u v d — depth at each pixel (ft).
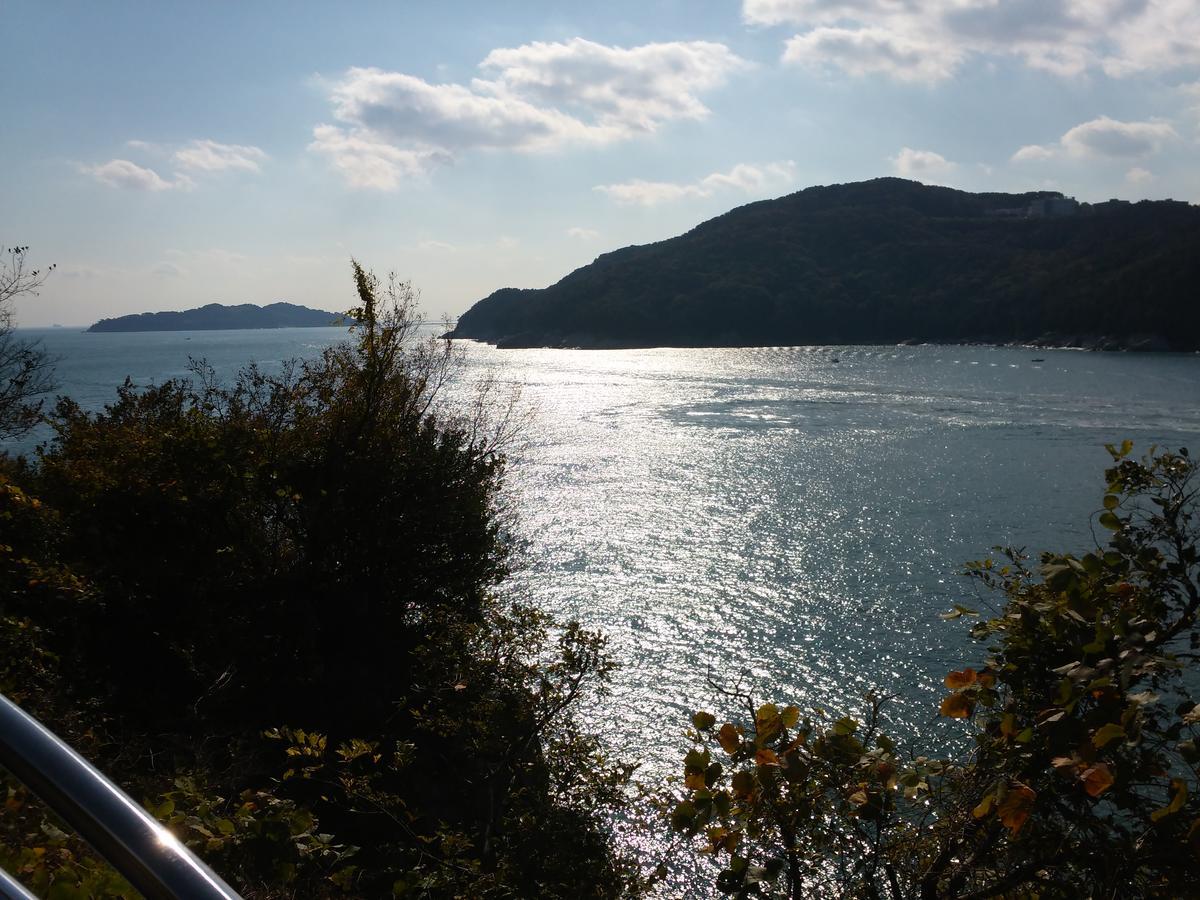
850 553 125.39
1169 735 12.81
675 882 49.03
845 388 325.21
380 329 51.78
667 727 76.43
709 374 392.47
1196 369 367.04
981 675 14.28
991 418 243.60
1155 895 12.63
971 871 14.05
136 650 42.19
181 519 46.57
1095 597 14.10
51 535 39.93
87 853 12.57
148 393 55.01
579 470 181.88
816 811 14.40
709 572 118.11
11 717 4.92
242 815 16.62
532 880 29.25
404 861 36.19
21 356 54.75
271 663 46.55
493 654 34.01
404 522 51.55
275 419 52.19
